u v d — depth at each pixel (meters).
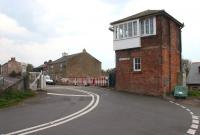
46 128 12.34
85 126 12.84
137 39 30.80
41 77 30.61
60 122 13.73
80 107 18.81
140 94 29.56
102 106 19.44
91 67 77.44
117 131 11.86
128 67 31.59
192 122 14.53
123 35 32.22
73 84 51.91
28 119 14.59
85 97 24.78
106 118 14.96
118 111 17.44
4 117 15.30
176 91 27.45
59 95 26.25
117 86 32.44
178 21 32.22
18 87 25.88
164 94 28.77
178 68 32.53
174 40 31.94
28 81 27.47
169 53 30.56
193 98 27.08
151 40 29.89
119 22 32.44
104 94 27.77
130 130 12.10
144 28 30.56
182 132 11.98
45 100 22.62
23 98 23.64
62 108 18.33
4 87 24.55
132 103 21.67
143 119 14.91
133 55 31.25
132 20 31.33
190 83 57.03
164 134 11.50
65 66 75.44
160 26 29.42
